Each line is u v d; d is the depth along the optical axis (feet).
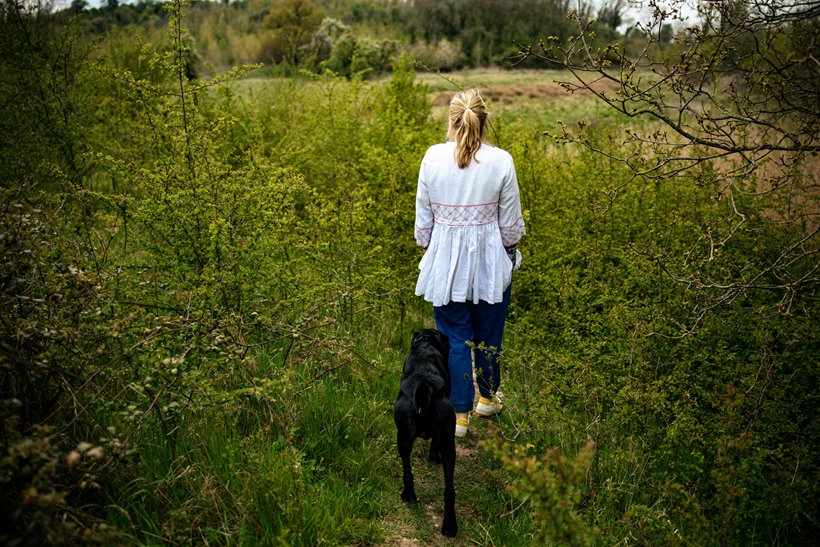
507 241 12.59
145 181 14.06
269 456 10.23
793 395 12.75
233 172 14.47
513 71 140.36
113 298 10.80
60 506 7.79
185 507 8.99
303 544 9.03
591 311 16.14
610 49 10.12
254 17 217.77
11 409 8.55
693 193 18.07
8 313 9.42
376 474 11.49
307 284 15.71
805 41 10.37
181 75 14.74
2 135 21.99
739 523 9.96
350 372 14.52
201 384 9.69
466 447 13.19
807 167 18.07
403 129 25.96
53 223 11.60
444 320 12.96
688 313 14.12
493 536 10.20
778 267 10.95
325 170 26.27
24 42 24.73
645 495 10.91
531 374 15.72
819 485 10.43
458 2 158.51
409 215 20.30
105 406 9.32
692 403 12.54
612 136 19.99
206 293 12.60
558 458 7.54
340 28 138.72
